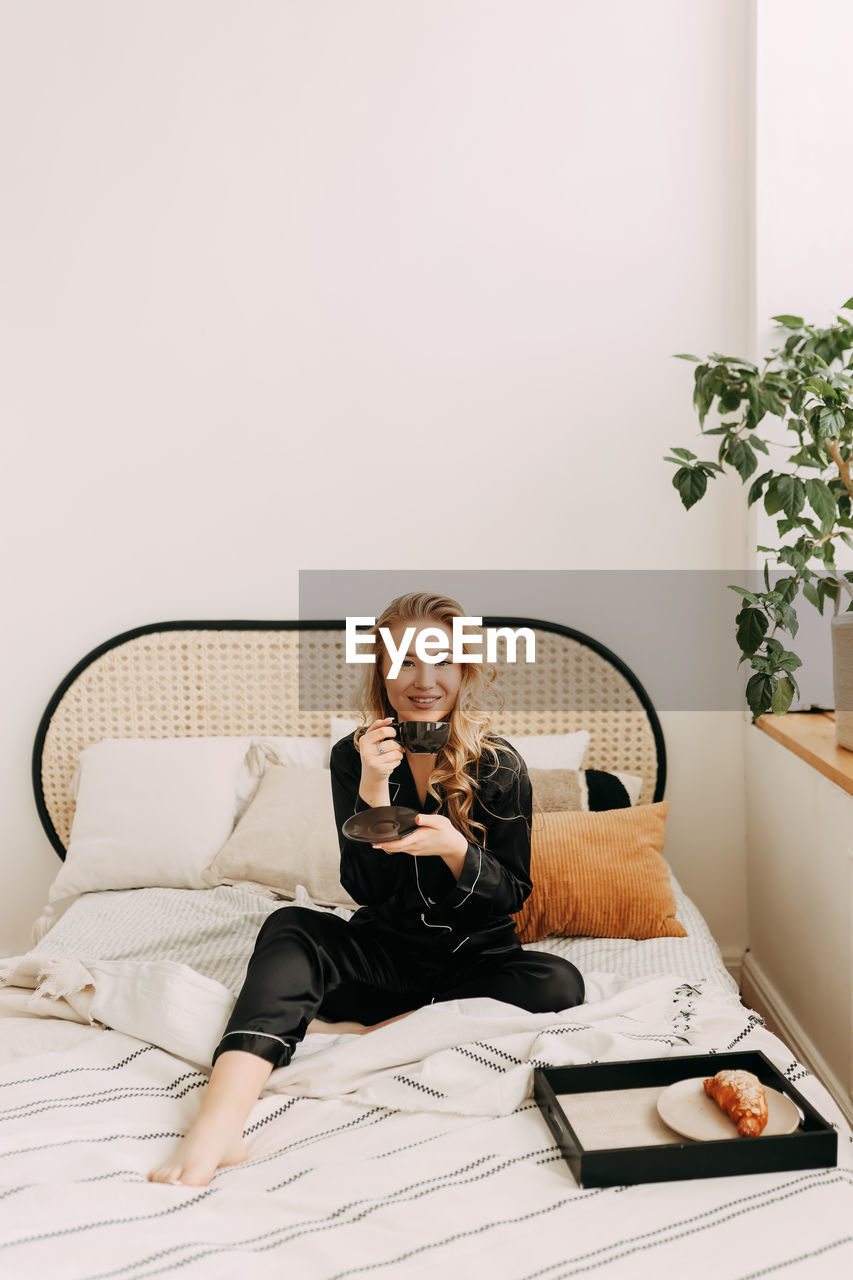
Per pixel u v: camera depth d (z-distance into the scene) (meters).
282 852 2.17
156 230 2.50
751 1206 1.09
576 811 2.17
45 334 2.53
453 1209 1.09
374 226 2.48
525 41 2.43
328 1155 1.23
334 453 2.53
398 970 1.67
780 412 2.08
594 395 2.49
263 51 2.46
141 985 1.58
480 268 2.48
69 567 2.58
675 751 2.56
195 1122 1.29
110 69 2.47
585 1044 1.41
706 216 2.44
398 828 1.48
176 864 2.22
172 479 2.55
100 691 2.55
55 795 2.57
